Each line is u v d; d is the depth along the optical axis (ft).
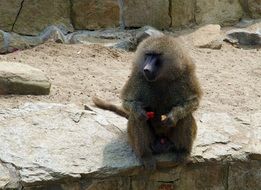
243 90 35.09
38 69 33.19
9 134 25.70
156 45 24.32
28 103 28.84
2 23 41.45
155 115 25.34
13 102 29.96
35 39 42.01
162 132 25.34
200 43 43.60
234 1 47.32
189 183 26.23
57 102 30.73
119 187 24.89
